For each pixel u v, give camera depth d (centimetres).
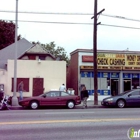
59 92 2006
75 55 2820
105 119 1258
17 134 910
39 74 2608
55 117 1341
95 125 1085
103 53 2738
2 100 1895
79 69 2694
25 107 2000
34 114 1477
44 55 3105
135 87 2833
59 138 850
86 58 2706
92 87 2728
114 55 2769
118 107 2048
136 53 2833
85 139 837
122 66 2781
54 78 2639
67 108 2022
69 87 3064
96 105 2127
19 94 2372
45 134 909
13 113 1541
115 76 2797
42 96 1973
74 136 880
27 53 3047
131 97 2058
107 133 930
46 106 2094
